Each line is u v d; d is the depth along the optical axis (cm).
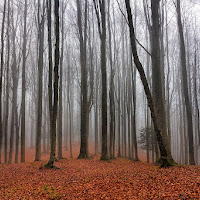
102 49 1550
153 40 1195
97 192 650
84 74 1678
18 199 620
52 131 1109
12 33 1788
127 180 761
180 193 558
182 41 1292
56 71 1109
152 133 1633
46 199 616
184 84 1268
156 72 1177
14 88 1727
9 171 1046
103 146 1473
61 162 1362
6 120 1491
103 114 1488
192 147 1204
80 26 1686
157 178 735
